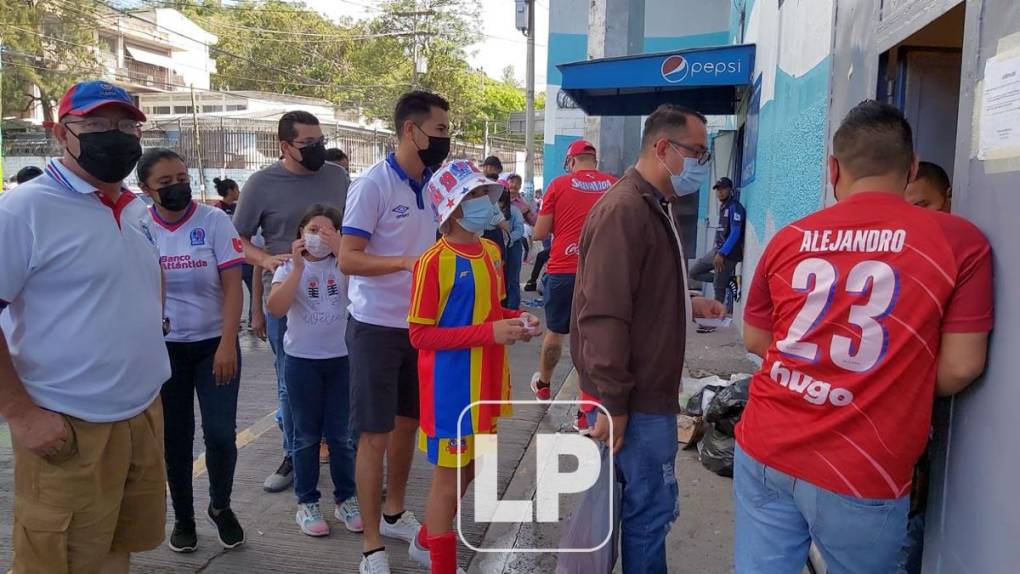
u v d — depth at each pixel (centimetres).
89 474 250
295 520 416
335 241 385
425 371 314
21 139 3188
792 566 228
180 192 346
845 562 215
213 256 362
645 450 277
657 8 1422
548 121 1634
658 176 276
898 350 197
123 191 267
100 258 249
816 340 208
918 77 313
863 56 328
